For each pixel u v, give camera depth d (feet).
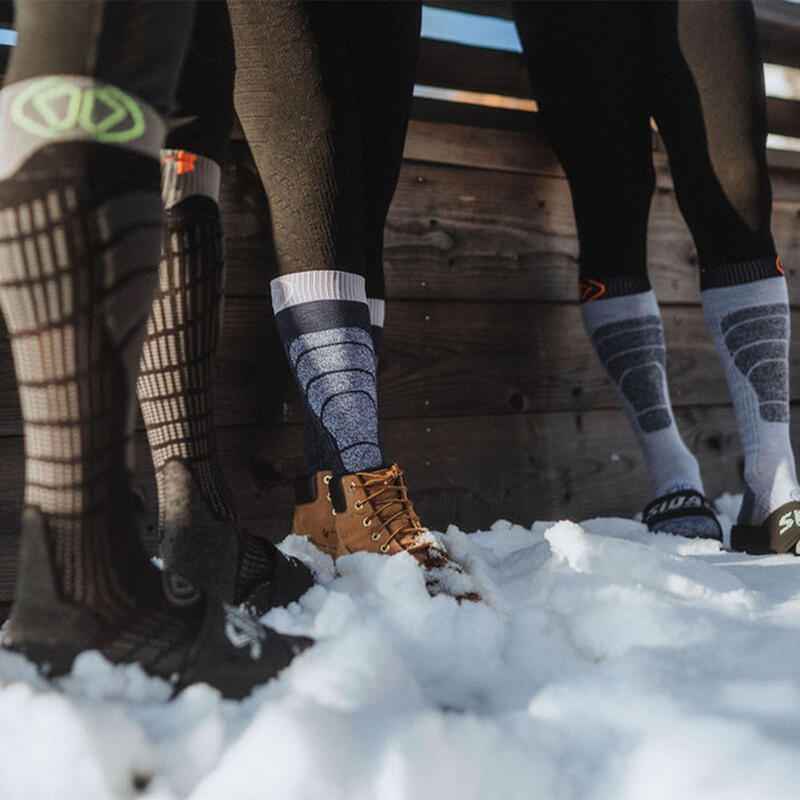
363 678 2.24
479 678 2.59
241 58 3.58
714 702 2.23
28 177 1.91
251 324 5.15
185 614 2.23
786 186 7.20
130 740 1.80
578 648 2.89
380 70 4.40
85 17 1.94
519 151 6.20
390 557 3.23
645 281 5.50
